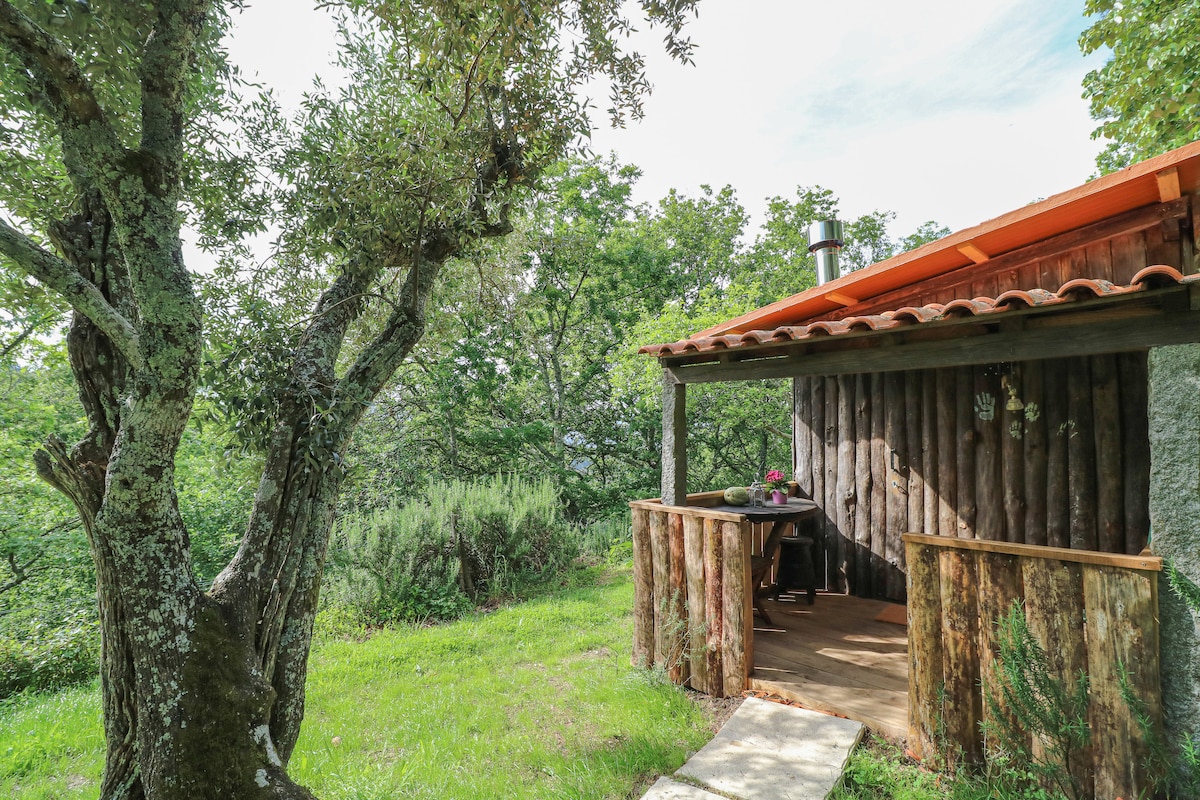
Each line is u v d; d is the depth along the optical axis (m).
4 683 6.20
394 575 7.25
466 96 3.12
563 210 15.98
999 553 2.76
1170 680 2.36
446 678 4.79
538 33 3.33
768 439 15.42
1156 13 6.62
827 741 3.20
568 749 3.50
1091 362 4.26
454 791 3.08
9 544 7.93
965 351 3.03
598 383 15.99
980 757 2.81
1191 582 2.32
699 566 4.16
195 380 2.21
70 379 9.28
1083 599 2.54
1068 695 2.51
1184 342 2.37
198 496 9.62
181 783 2.12
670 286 17.11
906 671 3.98
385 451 11.88
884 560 5.73
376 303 4.38
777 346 3.90
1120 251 3.64
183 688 2.21
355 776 3.20
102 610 2.38
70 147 2.48
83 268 2.47
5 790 3.44
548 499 9.71
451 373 12.55
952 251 3.94
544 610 6.79
